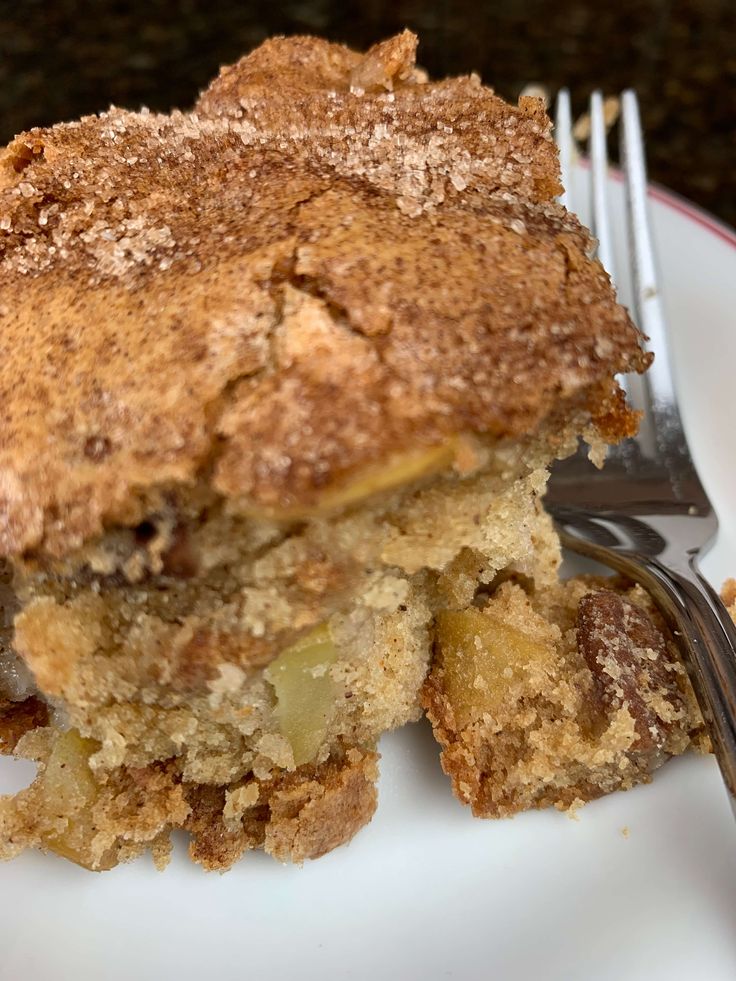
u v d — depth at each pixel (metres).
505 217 0.09
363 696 0.10
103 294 0.09
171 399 0.08
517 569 0.11
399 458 0.08
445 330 0.08
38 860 0.10
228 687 0.09
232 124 0.11
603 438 0.10
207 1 0.24
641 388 0.13
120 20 0.24
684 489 0.12
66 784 0.10
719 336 0.14
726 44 0.23
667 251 0.15
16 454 0.08
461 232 0.09
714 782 0.10
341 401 0.08
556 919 0.09
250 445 0.08
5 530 0.08
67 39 0.23
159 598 0.09
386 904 0.10
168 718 0.10
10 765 0.11
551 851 0.10
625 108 0.16
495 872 0.10
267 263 0.08
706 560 0.12
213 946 0.09
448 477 0.09
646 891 0.09
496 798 0.10
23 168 0.11
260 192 0.09
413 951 0.09
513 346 0.08
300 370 0.08
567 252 0.09
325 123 0.11
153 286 0.09
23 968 0.09
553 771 0.10
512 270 0.09
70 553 0.08
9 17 0.24
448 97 0.11
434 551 0.09
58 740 0.10
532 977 0.09
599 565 0.12
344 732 0.10
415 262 0.08
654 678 0.10
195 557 0.08
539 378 0.08
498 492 0.10
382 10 0.24
